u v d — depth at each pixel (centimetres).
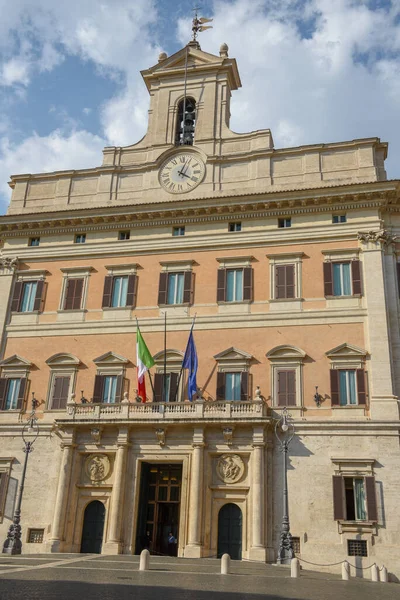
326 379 3297
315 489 3078
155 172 4028
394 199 3594
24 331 3812
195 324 3588
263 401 3209
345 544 2948
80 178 4175
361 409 3184
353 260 3512
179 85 4284
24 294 3947
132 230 3947
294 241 3647
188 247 3788
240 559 3012
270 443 3191
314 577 2442
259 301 3562
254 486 3033
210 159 3944
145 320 3669
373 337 3306
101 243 3944
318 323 3419
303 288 3528
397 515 2950
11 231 4109
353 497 3055
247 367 3416
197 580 1995
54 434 3488
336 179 3697
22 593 1450
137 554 3128
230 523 3097
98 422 3281
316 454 3141
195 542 2975
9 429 3556
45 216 4025
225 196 3750
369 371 3253
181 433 3238
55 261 3984
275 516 3070
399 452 3056
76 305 3816
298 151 3828
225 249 3741
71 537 3206
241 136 3991
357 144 3753
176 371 3509
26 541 3278
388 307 3394
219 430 3200
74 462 3325
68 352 3694
